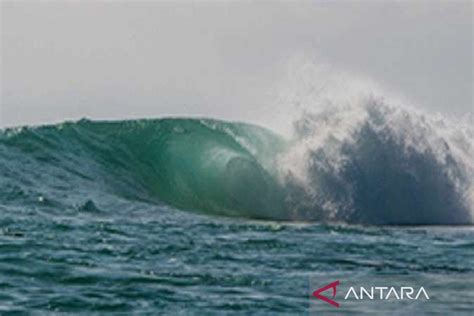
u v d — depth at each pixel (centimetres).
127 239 11075
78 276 8944
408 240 12344
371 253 11025
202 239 11388
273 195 15450
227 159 15562
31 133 15175
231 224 13225
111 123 15862
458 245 11950
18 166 14500
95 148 15425
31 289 8469
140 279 8950
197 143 15900
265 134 16162
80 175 14812
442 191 16062
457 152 16288
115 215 13200
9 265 9244
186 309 8031
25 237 10762
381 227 14550
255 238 11725
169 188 15325
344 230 13238
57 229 11469
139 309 8000
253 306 8194
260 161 15762
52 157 14938
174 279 9012
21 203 13188
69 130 15462
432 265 10381
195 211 14900
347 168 15712
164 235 11556
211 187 15400
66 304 8069
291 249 11019
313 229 13162
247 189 15400
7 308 7894
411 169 15950
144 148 15700
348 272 9781
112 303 8144
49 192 13888
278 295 8612
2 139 14938
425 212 15950
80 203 13600
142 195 14925
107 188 14750
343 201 15588
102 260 9731
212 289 8706
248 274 9394
